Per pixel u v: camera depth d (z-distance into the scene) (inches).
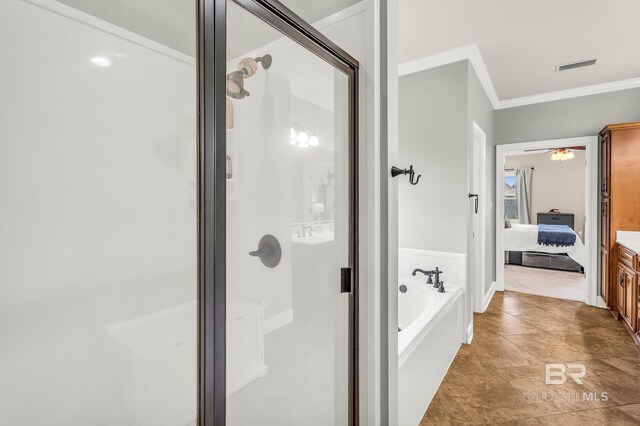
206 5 26.0
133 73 21.6
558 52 114.4
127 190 21.4
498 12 91.2
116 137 20.8
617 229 130.2
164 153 23.3
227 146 28.6
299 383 37.7
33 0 17.7
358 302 47.0
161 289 23.2
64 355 18.8
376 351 47.2
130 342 21.6
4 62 16.7
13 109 17.0
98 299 20.1
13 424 17.2
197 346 25.4
